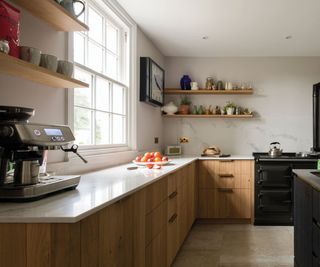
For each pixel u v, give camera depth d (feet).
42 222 3.57
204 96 16.47
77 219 3.59
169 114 15.61
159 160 9.92
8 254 3.62
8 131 4.12
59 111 6.92
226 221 14.21
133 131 11.56
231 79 16.30
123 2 9.78
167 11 10.46
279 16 10.80
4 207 4.01
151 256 6.86
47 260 3.61
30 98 5.98
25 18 5.83
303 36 12.94
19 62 4.51
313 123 15.34
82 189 5.39
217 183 14.10
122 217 5.13
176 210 9.55
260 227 13.53
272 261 9.70
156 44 14.19
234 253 10.39
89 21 8.92
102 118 9.78
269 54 15.78
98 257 4.23
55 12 5.81
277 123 16.08
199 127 16.46
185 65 16.47
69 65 5.93
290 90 16.05
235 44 14.11
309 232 7.11
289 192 13.57
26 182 4.42
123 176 7.25
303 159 13.47
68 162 7.16
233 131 16.30
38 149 4.51
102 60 9.76
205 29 12.14
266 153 15.70
